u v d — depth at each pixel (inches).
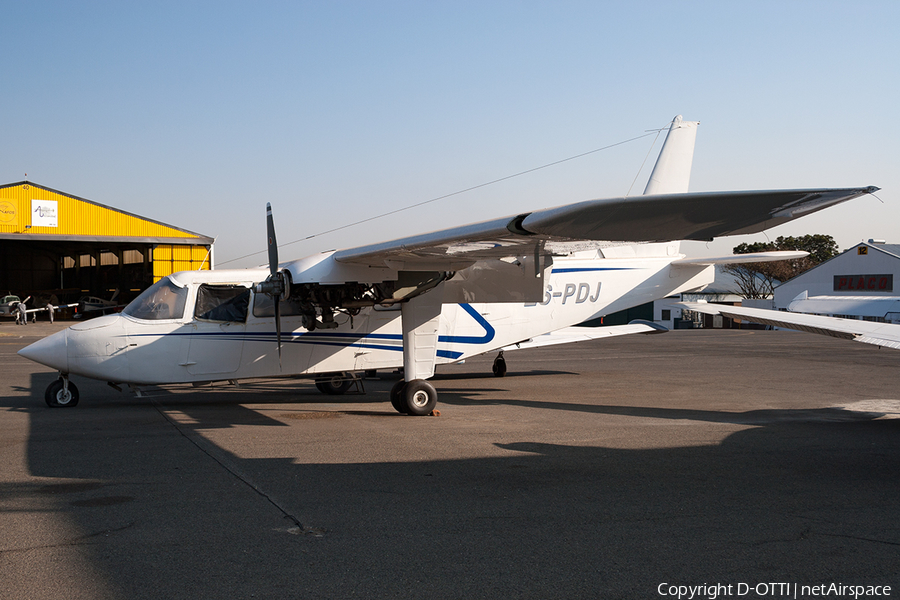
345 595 136.3
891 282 1684.3
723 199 197.5
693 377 595.2
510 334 504.1
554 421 352.8
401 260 345.1
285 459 255.8
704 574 148.5
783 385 531.8
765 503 201.8
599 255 533.3
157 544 163.5
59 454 262.5
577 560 155.7
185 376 392.8
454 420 354.9
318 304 374.9
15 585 138.9
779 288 2010.3
